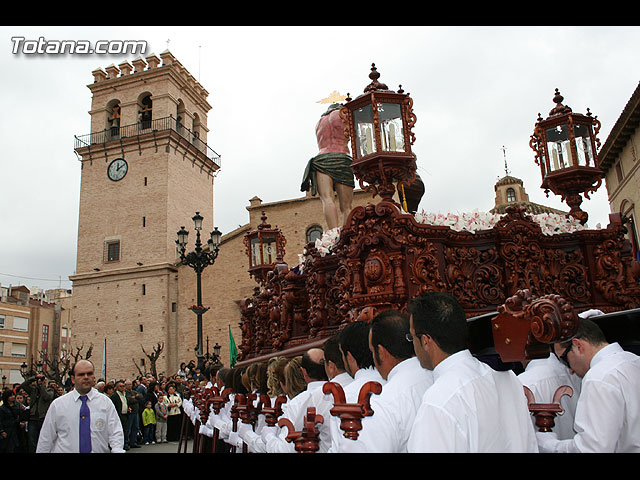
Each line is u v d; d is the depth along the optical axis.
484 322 2.52
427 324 2.46
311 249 6.84
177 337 43.28
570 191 6.67
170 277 44.16
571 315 2.17
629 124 27.67
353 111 5.82
